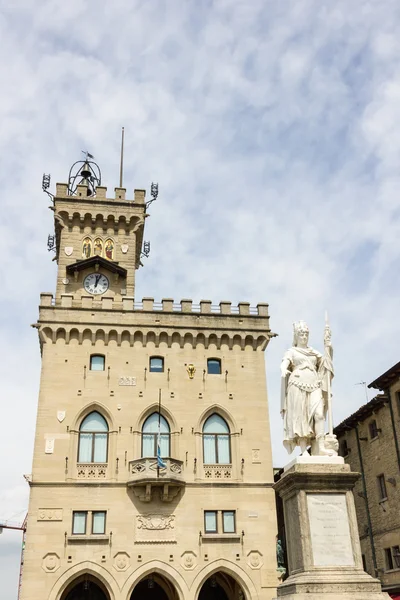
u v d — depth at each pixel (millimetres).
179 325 46469
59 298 51125
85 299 46438
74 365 44375
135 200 55594
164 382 45031
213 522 41938
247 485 43062
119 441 42844
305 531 12711
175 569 40156
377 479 42156
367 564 42875
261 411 45406
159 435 43531
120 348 45406
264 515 42500
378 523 41625
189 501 42031
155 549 40406
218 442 44594
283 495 13922
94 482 41344
